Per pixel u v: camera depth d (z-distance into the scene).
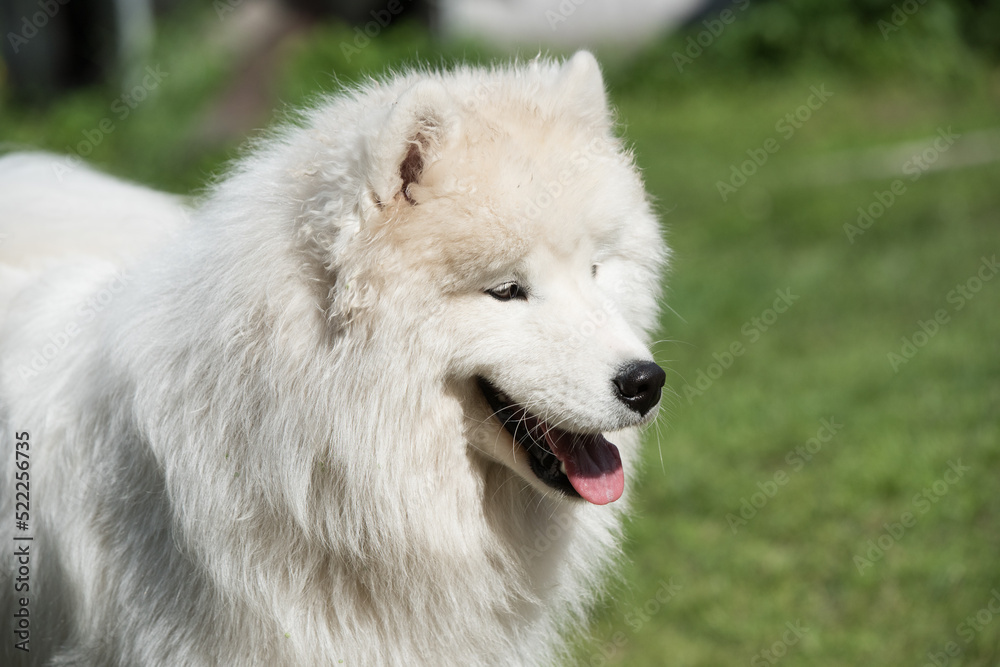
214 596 2.49
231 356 2.42
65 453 2.72
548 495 2.63
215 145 10.55
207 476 2.45
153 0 13.51
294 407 2.39
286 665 2.53
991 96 14.74
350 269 2.32
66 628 2.77
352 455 2.39
